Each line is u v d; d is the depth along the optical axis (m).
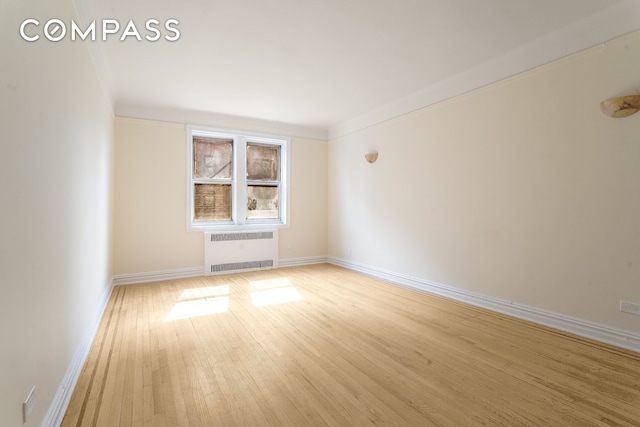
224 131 5.18
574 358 2.36
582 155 2.69
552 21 2.62
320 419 1.69
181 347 2.54
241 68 3.41
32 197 1.34
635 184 2.42
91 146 2.65
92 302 2.72
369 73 3.58
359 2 2.33
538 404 1.82
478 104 3.49
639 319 2.41
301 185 5.93
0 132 1.06
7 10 1.11
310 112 5.04
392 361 2.32
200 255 5.03
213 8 2.38
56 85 1.67
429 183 4.09
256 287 4.39
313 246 6.09
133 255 4.54
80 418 1.68
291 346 2.57
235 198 5.36
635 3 2.37
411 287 4.36
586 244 2.69
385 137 4.78
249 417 1.70
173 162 4.80
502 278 3.31
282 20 2.54
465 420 1.69
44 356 1.47
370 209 5.11
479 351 2.48
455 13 2.48
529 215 3.07
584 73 2.66
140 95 4.16
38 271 1.41
